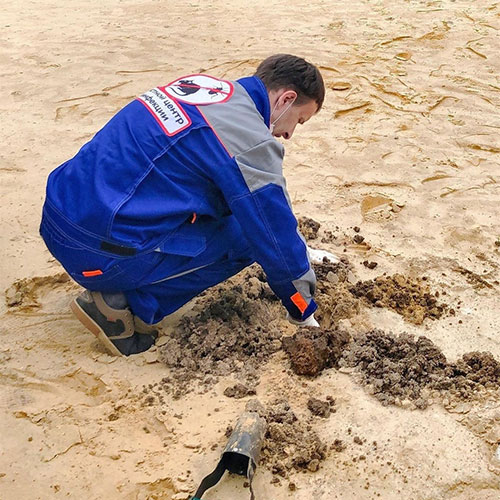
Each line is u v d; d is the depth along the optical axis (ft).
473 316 10.03
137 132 8.20
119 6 24.73
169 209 8.17
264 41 20.84
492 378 8.84
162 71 18.78
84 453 7.90
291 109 8.72
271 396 8.57
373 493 7.41
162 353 9.16
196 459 7.77
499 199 13.05
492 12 23.00
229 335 9.32
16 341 9.53
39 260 11.09
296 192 13.19
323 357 8.91
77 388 8.81
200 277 9.11
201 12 23.79
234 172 7.96
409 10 23.43
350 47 20.31
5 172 13.87
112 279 8.42
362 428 8.13
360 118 16.28
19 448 7.97
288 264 8.40
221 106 8.12
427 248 11.57
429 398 8.55
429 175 13.84
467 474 7.62
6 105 16.92
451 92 17.52
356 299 10.11
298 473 7.61
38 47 20.67
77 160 8.43
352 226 12.14
